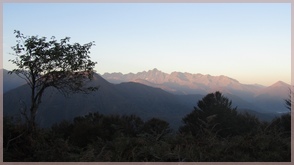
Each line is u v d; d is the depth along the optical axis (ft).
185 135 29.12
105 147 26.68
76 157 25.04
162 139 28.09
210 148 25.57
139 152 24.64
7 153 27.89
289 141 26.43
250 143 25.89
